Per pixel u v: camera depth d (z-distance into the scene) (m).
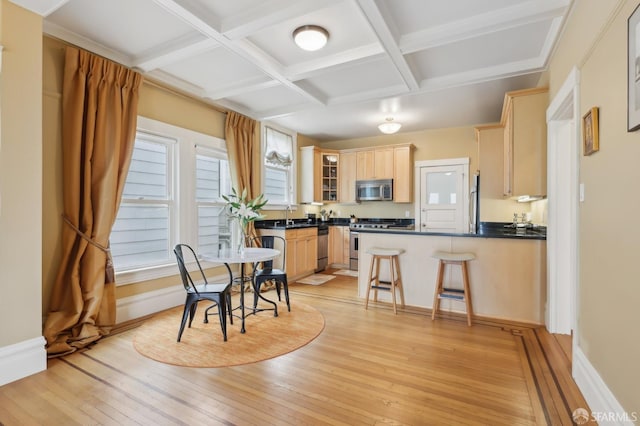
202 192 4.19
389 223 6.30
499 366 2.28
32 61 2.19
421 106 4.51
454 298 3.23
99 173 2.84
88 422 1.69
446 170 5.79
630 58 1.36
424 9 2.33
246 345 2.63
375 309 3.60
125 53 3.00
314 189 6.19
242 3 2.28
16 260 2.12
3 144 2.06
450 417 1.72
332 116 5.04
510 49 2.92
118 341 2.71
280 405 1.83
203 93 3.90
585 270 1.94
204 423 1.68
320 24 2.54
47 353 2.40
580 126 2.03
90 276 2.74
